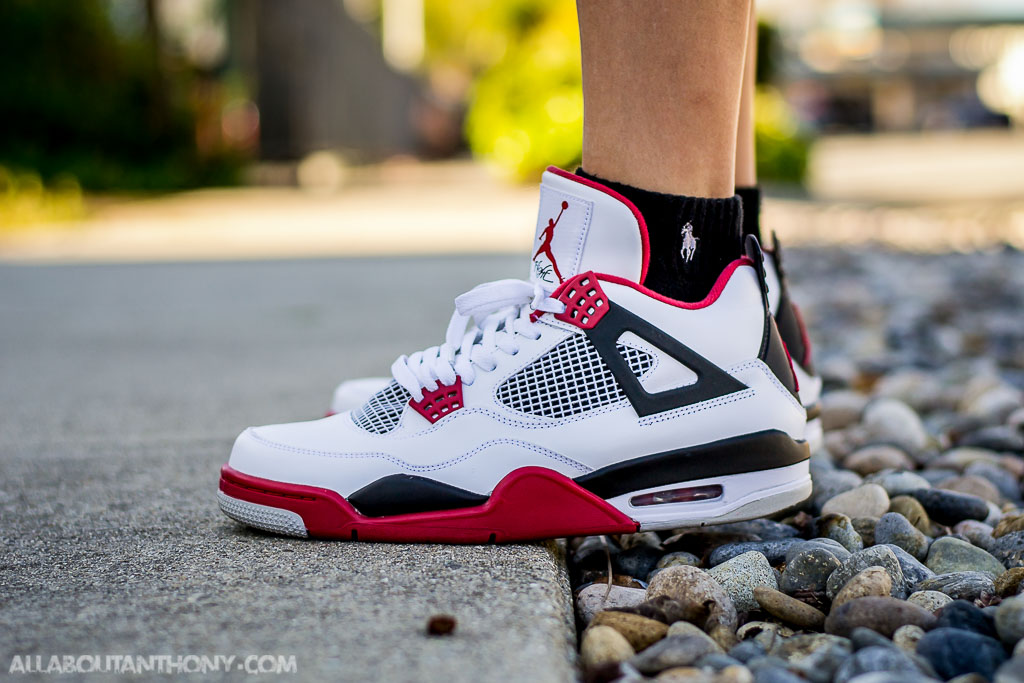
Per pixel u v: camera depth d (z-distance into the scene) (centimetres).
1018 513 81
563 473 74
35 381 137
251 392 128
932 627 64
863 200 460
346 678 57
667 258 74
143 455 99
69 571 69
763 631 66
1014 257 264
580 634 68
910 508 83
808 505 87
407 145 1088
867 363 140
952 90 2192
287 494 74
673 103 72
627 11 72
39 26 551
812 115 2225
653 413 74
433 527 74
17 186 461
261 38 634
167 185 573
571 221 74
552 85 565
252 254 301
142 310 206
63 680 57
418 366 76
